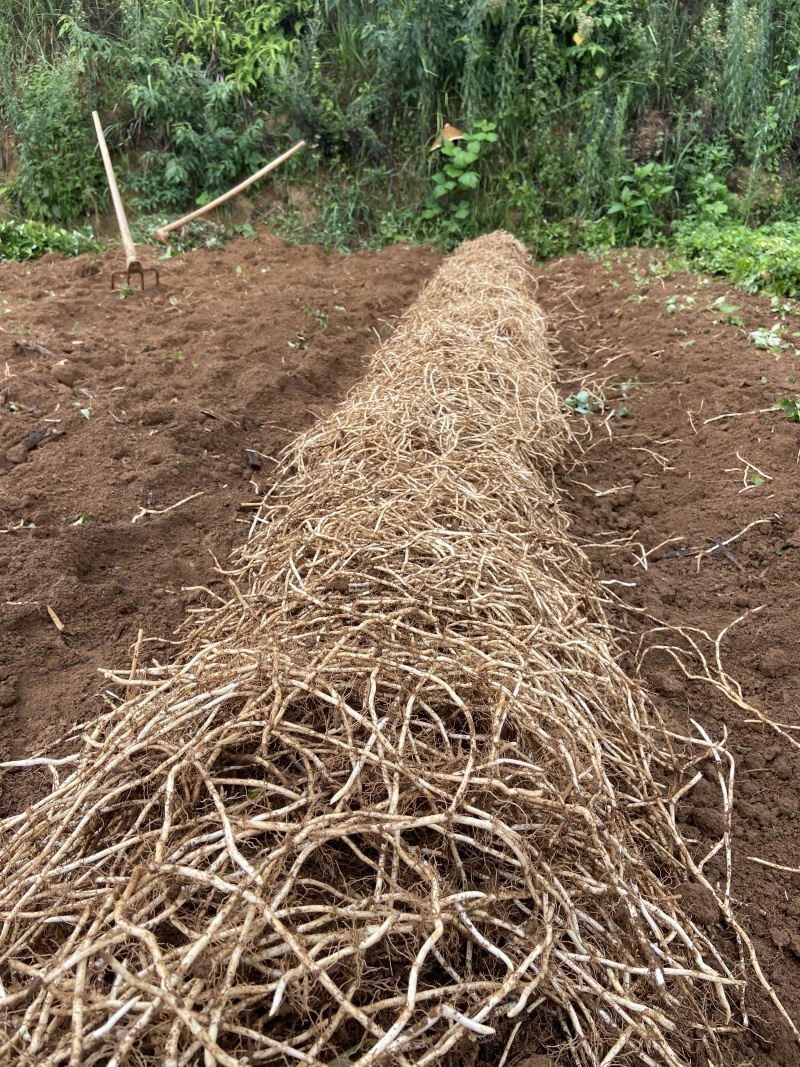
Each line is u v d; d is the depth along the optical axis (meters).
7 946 1.38
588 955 1.43
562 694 1.86
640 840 1.89
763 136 7.91
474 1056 1.35
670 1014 1.52
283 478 3.54
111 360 4.39
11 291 5.63
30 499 3.04
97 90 7.97
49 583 2.66
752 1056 1.59
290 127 8.09
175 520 3.13
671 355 4.85
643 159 8.23
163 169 7.91
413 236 7.97
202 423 3.79
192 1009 1.18
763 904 1.86
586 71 8.03
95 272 6.09
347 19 8.25
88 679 2.34
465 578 2.21
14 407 3.70
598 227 7.77
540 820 1.61
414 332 4.34
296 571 2.30
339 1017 1.19
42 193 7.64
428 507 2.59
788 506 3.27
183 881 1.36
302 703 1.73
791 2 8.30
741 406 4.14
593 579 2.89
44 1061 1.12
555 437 3.72
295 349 4.83
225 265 6.75
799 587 2.87
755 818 2.08
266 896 1.32
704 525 3.30
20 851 1.56
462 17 7.90
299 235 7.86
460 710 1.73
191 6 8.33
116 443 3.54
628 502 3.61
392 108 8.20
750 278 5.90
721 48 8.15
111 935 1.25
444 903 1.32
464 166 7.86
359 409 3.48
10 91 7.80
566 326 5.64
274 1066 1.24
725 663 2.60
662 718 2.35
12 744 2.12
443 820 1.41
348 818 1.41
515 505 2.88
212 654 1.87
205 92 7.76
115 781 1.60
